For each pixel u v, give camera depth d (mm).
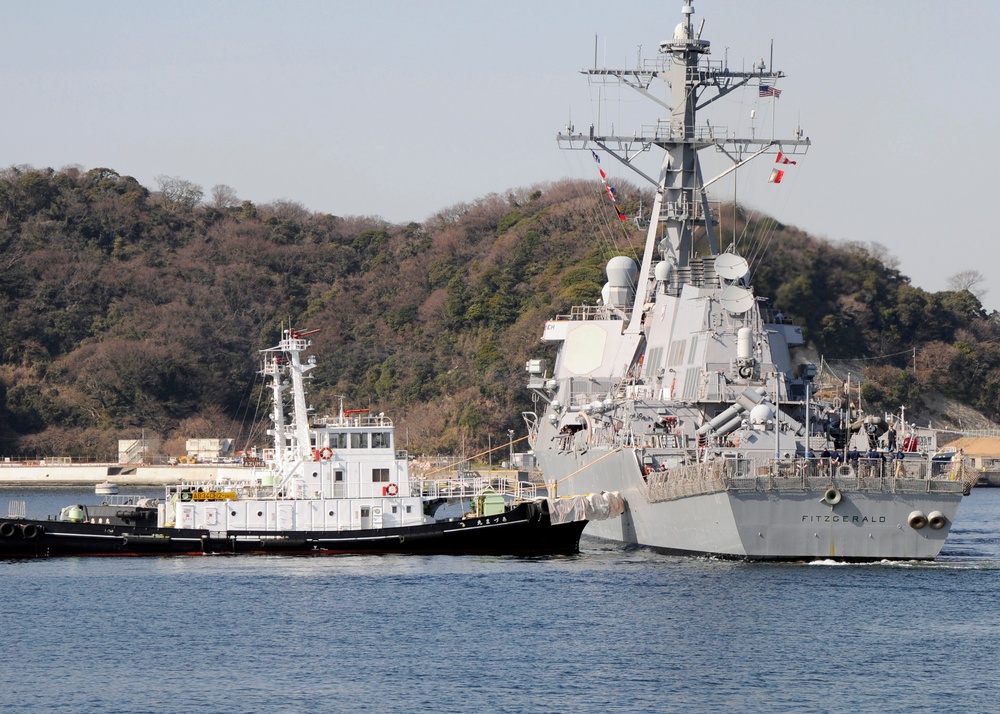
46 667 169375
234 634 185625
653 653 170625
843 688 155875
